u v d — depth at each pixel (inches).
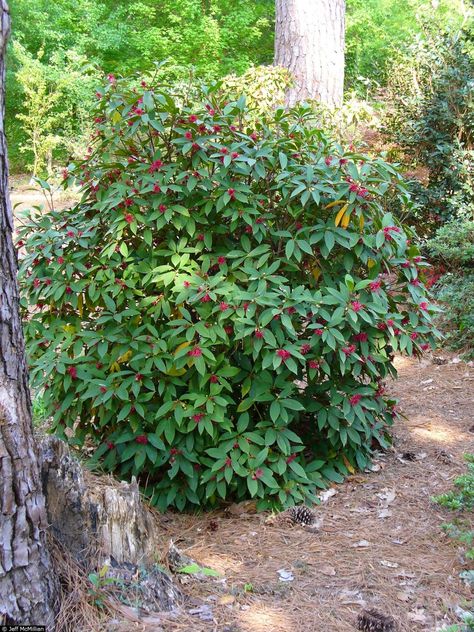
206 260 133.0
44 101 533.0
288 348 125.3
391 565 116.0
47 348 143.5
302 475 134.1
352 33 593.9
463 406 191.8
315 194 128.6
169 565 109.5
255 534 127.7
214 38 611.8
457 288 239.9
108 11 660.1
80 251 139.6
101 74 154.7
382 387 163.2
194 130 132.7
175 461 132.3
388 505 137.5
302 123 150.5
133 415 131.5
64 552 94.4
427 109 284.8
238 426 132.3
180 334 132.5
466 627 95.5
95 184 146.1
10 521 80.4
